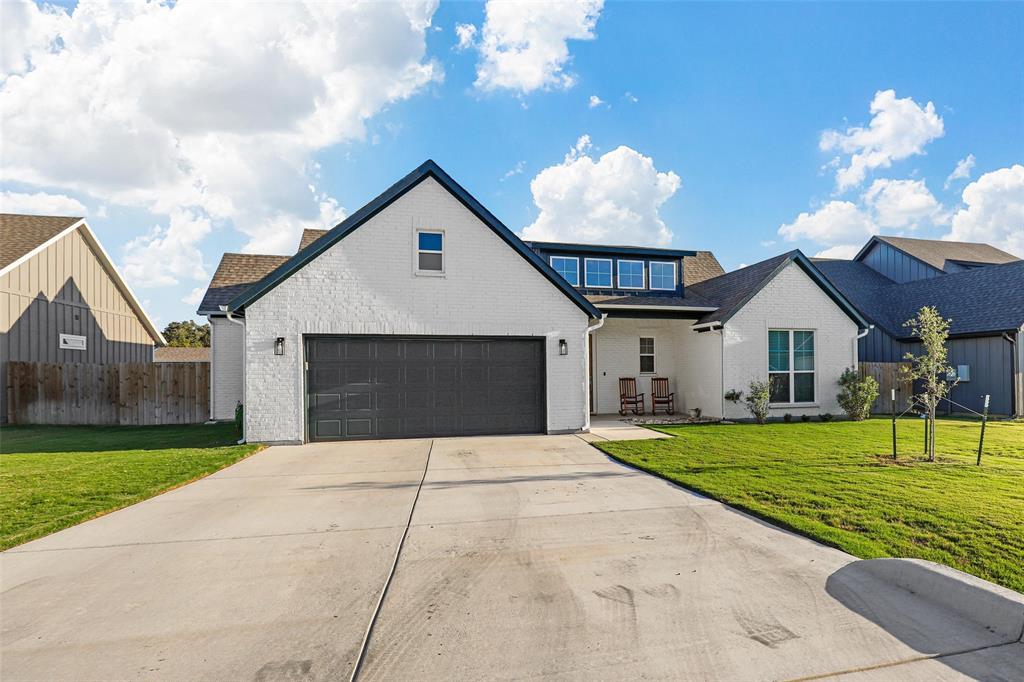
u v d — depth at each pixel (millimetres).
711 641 2951
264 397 10148
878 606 3357
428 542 4617
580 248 15391
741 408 13555
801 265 14148
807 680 2592
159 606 3445
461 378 11133
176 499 6164
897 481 6617
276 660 2801
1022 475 6957
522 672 2668
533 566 4055
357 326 10586
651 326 16219
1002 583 3580
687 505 5762
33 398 13992
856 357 14531
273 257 17094
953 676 2619
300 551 4426
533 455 8922
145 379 14273
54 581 3859
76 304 17688
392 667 2725
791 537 4676
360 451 9375
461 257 11141
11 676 2676
